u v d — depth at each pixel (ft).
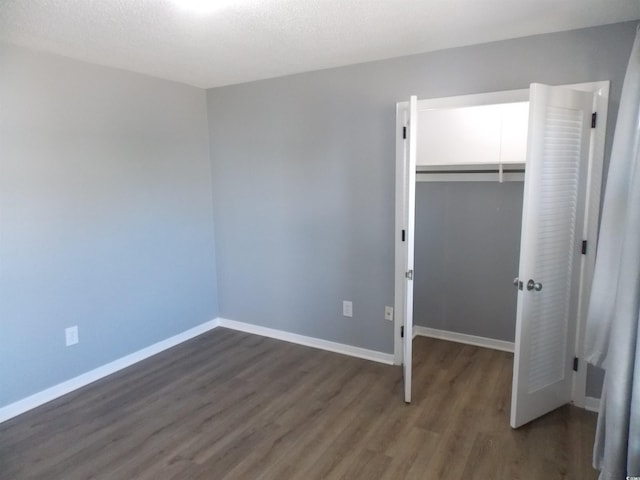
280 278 12.63
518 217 11.40
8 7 6.76
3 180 8.59
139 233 11.35
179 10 6.95
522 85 8.73
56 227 9.52
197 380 10.45
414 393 9.67
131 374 10.82
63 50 9.02
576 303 8.70
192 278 13.04
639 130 5.85
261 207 12.59
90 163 10.09
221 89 12.67
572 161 8.02
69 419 8.84
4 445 8.00
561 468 7.16
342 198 11.23
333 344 12.03
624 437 5.46
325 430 8.32
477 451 7.62
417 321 13.20
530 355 8.13
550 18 7.57
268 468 7.27
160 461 7.50
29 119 8.91
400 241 10.52
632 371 5.34
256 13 7.13
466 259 12.24
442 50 9.38
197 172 12.94
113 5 6.72
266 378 10.50
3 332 8.77
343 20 7.50
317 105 11.19
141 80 11.10
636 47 6.52
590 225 8.43
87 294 10.25
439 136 11.74
